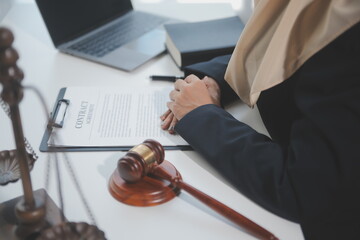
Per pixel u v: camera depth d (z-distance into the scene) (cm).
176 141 76
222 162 67
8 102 43
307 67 62
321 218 60
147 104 87
